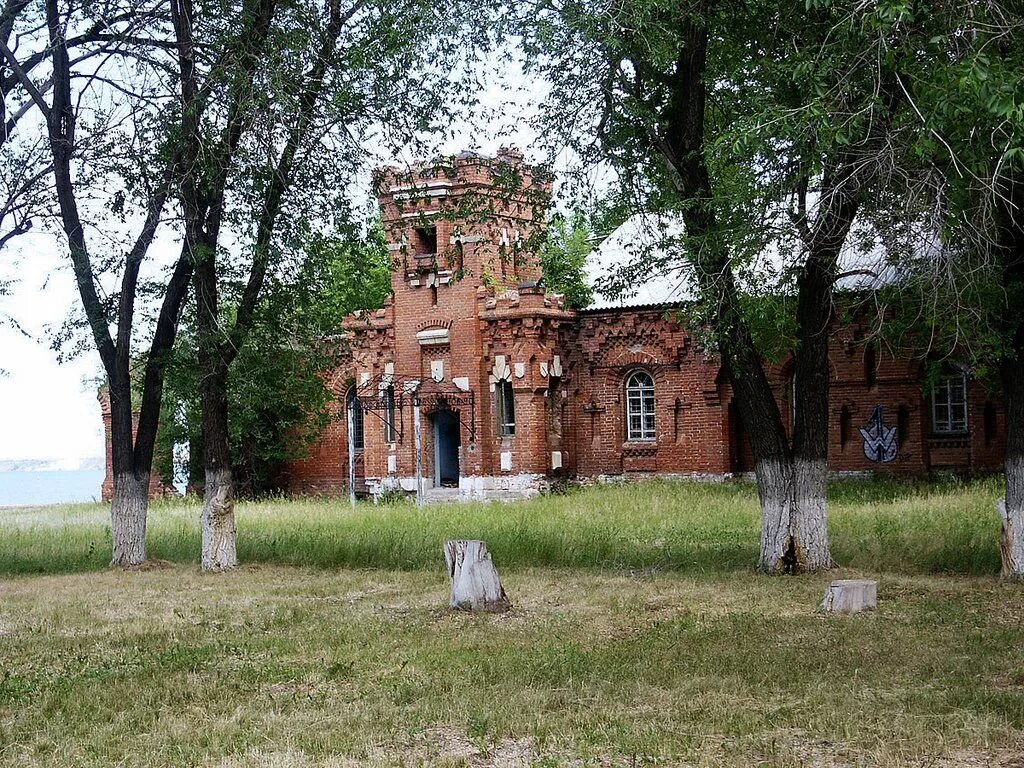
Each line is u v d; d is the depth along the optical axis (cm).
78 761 913
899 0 1427
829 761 867
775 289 1891
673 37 1812
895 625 1468
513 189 2172
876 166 1526
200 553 2558
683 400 4162
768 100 1744
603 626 1525
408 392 4375
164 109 2142
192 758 910
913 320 1808
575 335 4369
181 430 4503
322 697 1119
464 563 1709
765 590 1819
